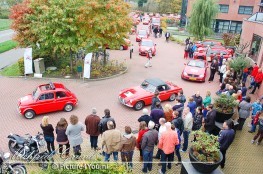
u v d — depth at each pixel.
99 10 18.06
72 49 17.61
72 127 8.41
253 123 11.53
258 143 10.69
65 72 19.23
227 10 46.53
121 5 19.14
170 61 24.80
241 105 11.34
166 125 8.15
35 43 19.06
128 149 8.12
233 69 17.44
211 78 18.73
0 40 35.31
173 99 15.23
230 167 9.16
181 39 39.38
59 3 17.09
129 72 20.58
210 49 25.31
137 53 27.44
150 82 14.78
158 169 8.82
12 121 12.12
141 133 8.59
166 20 58.88
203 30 35.78
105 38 18.77
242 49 24.39
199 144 7.60
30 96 12.92
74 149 8.75
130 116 13.02
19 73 19.25
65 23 17.06
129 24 19.66
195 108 10.94
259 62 18.56
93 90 16.44
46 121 8.57
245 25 26.31
